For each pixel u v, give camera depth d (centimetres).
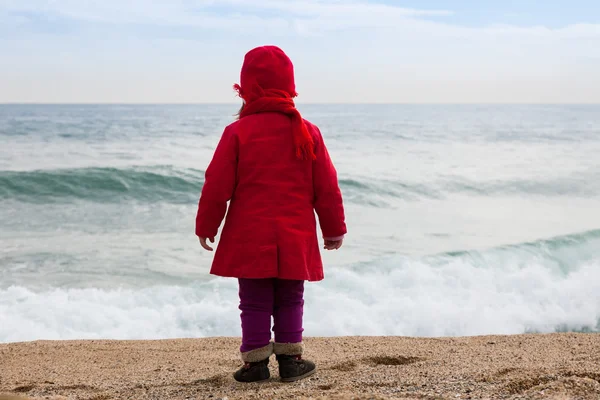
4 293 820
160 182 1662
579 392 249
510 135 4062
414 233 1248
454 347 491
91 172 1638
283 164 307
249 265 301
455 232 1263
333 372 359
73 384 379
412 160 2384
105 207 1452
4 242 1132
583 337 513
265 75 316
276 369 383
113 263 1006
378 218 1400
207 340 575
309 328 726
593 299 848
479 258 1030
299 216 309
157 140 2969
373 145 3033
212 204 305
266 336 319
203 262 1023
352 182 1772
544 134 4212
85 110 9750
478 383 291
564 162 2442
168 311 770
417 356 433
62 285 880
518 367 350
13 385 385
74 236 1190
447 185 1823
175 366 455
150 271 963
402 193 1698
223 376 356
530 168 2227
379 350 486
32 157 2159
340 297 808
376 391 284
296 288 322
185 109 10962
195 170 1723
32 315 748
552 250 1083
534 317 790
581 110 12181
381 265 959
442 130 4453
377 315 768
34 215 1362
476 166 2239
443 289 865
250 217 303
